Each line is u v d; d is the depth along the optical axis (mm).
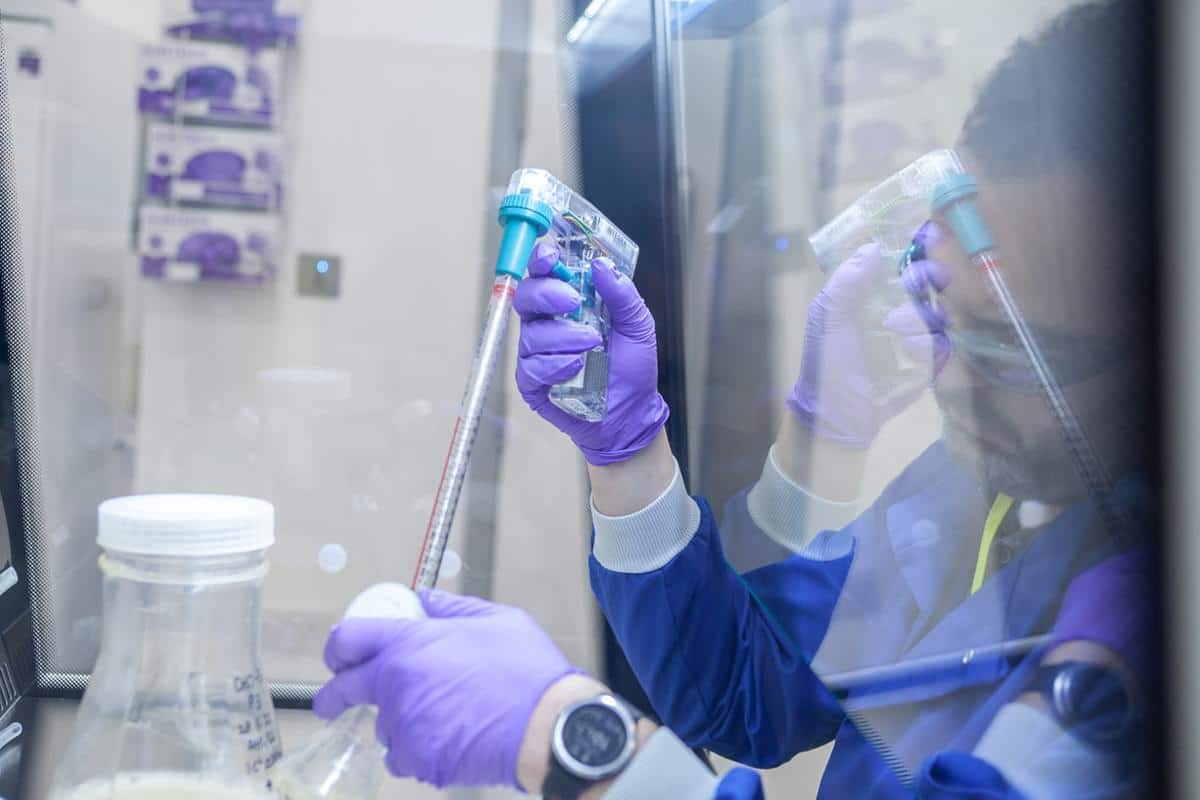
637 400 831
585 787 536
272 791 561
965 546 548
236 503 588
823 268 724
